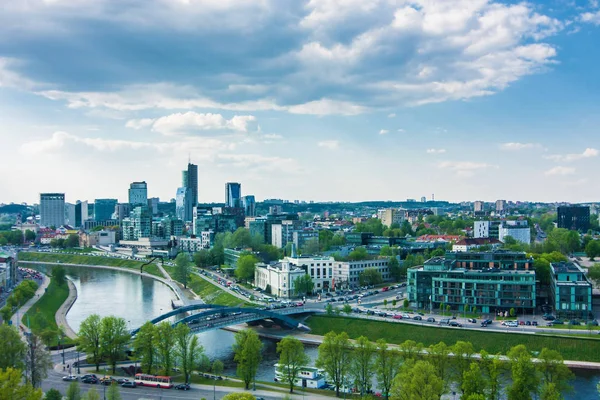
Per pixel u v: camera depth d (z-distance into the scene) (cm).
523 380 19188
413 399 17800
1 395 16512
